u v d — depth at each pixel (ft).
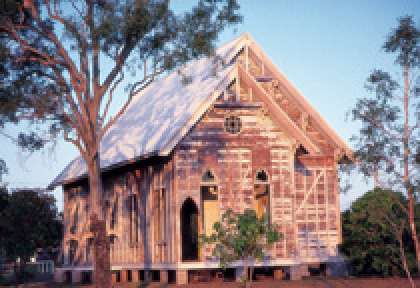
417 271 99.66
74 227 124.57
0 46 81.35
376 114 73.77
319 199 109.09
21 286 110.52
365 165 74.28
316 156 110.11
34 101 84.43
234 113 98.84
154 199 100.68
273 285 88.74
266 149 99.76
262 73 109.60
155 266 98.27
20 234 129.18
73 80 84.28
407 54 73.41
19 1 82.48
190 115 94.22
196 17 83.20
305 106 110.52
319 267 111.45
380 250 99.09
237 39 108.37
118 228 111.65
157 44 83.56
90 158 84.79
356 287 86.12
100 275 83.30
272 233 73.31
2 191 135.64
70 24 83.25
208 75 105.40
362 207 100.99
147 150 95.45
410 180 72.79
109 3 82.17
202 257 94.22
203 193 110.93
